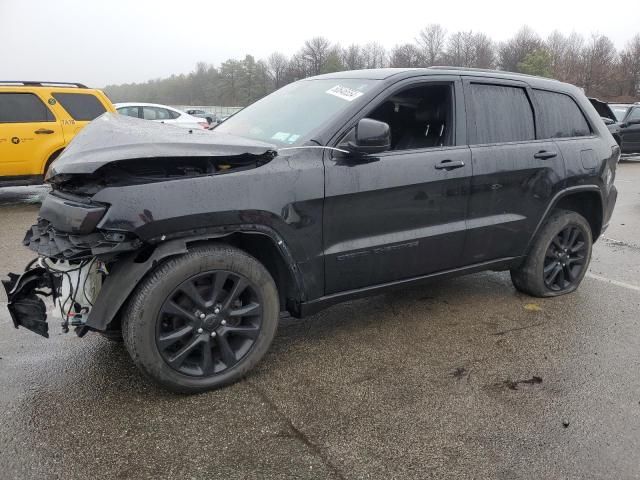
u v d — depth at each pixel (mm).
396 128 4125
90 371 3275
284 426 2797
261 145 3043
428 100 3996
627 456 2633
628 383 3309
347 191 3273
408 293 4770
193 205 2777
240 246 3311
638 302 4691
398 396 3105
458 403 3051
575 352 3707
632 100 69375
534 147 4230
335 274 3379
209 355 3049
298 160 3146
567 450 2666
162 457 2535
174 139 2918
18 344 3617
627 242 6961
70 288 2943
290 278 3287
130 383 3152
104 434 2684
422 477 2461
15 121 8641
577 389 3227
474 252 4043
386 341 3812
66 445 2596
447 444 2693
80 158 2723
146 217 2672
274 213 3018
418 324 4113
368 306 4453
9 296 3035
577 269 4828
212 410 2914
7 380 3152
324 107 3568
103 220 2621
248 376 3279
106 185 2688
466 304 4543
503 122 4133
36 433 2678
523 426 2850
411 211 3598
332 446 2654
